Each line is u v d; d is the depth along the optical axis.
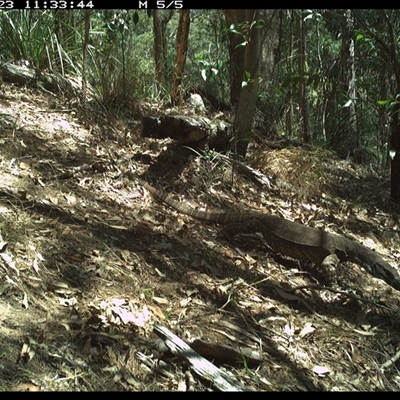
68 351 3.64
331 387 4.25
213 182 7.03
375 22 10.45
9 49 8.04
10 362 3.41
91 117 7.49
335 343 4.77
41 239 4.62
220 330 4.40
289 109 11.07
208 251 5.52
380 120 12.19
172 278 4.84
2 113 6.67
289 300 5.21
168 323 4.25
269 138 9.27
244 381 3.96
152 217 5.74
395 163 8.42
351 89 10.55
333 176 8.92
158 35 10.98
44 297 4.05
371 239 7.17
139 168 6.71
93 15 9.95
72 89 7.95
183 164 7.06
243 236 6.18
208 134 7.18
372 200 8.45
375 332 5.10
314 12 7.64
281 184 7.77
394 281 5.73
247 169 7.45
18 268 4.19
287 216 7.02
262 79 8.77
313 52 12.26
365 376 4.50
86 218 5.20
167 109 8.84
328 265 5.63
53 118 7.10
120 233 5.20
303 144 9.62
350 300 5.53
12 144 6.08
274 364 4.25
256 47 7.30
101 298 4.23
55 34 8.63
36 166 5.83
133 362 3.74
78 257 4.59
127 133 7.51
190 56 14.41
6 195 5.07
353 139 10.50
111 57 8.67
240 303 4.85
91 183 5.94
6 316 3.74
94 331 3.87
